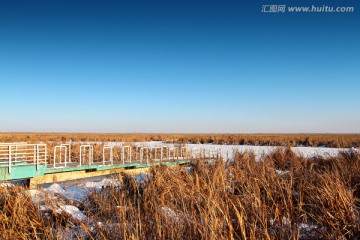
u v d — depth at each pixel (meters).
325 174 7.01
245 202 5.25
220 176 7.19
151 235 4.50
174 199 6.00
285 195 6.21
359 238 4.62
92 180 11.80
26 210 5.69
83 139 44.22
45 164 11.50
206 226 4.10
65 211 5.84
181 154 18.55
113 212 6.14
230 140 41.28
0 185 6.80
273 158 13.41
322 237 4.50
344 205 5.09
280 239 4.41
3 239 4.77
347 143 33.66
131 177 8.60
